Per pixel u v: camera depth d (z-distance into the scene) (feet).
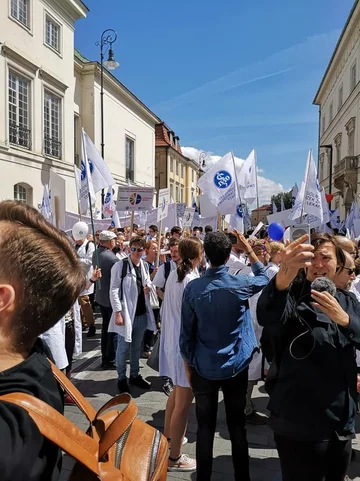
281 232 10.89
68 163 64.54
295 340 6.22
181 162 152.87
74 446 2.70
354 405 6.37
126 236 35.01
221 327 8.66
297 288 6.56
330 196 56.70
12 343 2.75
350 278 8.03
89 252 21.76
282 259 5.61
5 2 49.62
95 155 22.06
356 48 93.40
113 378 16.96
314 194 24.03
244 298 8.84
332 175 119.85
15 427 2.38
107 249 19.33
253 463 10.46
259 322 6.16
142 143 96.84
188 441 11.69
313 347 6.15
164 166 132.87
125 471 3.29
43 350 3.20
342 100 109.40
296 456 6.23
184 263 11.50
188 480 9.70
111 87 79.61
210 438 8.80
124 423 3.19
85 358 19.66
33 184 56.29
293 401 6.21
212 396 8.85
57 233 3.08
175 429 10.05
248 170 29.17
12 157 52.06
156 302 17.12
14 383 2.62
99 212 47.24
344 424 6.16
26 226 2.92
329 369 6.17
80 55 79.10
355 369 6.45
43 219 3.09
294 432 6.15
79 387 15.93
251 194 29.14
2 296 2.65
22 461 2.30
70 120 65.62
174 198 142.72
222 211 21.34
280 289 5.79
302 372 6.19
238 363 8.74
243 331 9.00
